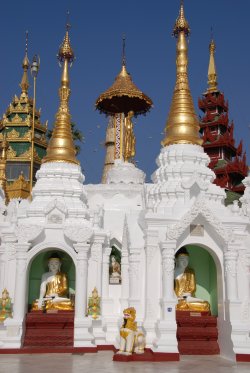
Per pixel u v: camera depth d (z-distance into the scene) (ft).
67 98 85.51
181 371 50.57
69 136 83.25
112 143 124.26
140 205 86.22
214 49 238.89
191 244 66.44
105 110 120.16
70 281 76.33
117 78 114.83
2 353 63.36
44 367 52.47
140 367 53.16
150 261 64.28
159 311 62.90
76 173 79.87
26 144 210.59
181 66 81.15
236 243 64.54
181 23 82.53
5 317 66.03
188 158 75.15
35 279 75.31
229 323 61.52
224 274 64.49
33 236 67.97
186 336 64.49
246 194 83.76
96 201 87.45
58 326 67.72
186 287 69.41
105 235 72.43
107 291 73.51
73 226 69.00
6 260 69.77
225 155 213.46
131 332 58.85
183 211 66.90
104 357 61.05
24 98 219.20
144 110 119.34
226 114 218.38
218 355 63.62
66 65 86.43
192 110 79.46
